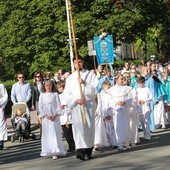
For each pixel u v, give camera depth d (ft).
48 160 51.96
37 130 88.58
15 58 195.42
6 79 196.34
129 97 56.70
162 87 78.79
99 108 52.49
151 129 73.97
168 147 54.80
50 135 52.70
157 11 194.70
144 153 51.70
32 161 52.16
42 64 188.34
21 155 57.72
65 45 187.01
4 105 65.16
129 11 183.32
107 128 58.13
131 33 184.44
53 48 185.98
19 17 190.19
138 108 64.03
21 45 192.34
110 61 96.27
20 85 72.90
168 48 240.32
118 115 55.88
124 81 57.93
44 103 53.16
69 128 56.95
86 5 184.44
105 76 80.33
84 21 178.70
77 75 51.08
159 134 69.36
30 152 59.57
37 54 189.78
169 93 81.56
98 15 185.16
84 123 49.98
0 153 61.11
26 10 189.98
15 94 73.00
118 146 55.36
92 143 50.34
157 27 207.62
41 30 185.06
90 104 50.60
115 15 180.34
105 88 58.65
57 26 181.98
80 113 50.14
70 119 56.65
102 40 96.22
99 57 96.48
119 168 44.19
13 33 192.34
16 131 71.15
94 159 50.08
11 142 72.08
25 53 191.01
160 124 77.87
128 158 49.24
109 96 57.67
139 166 44.52
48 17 184.65
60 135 53.21
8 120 109.29
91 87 50.78
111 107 57.57
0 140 64.75
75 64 51.42
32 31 189.47
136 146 57.52
